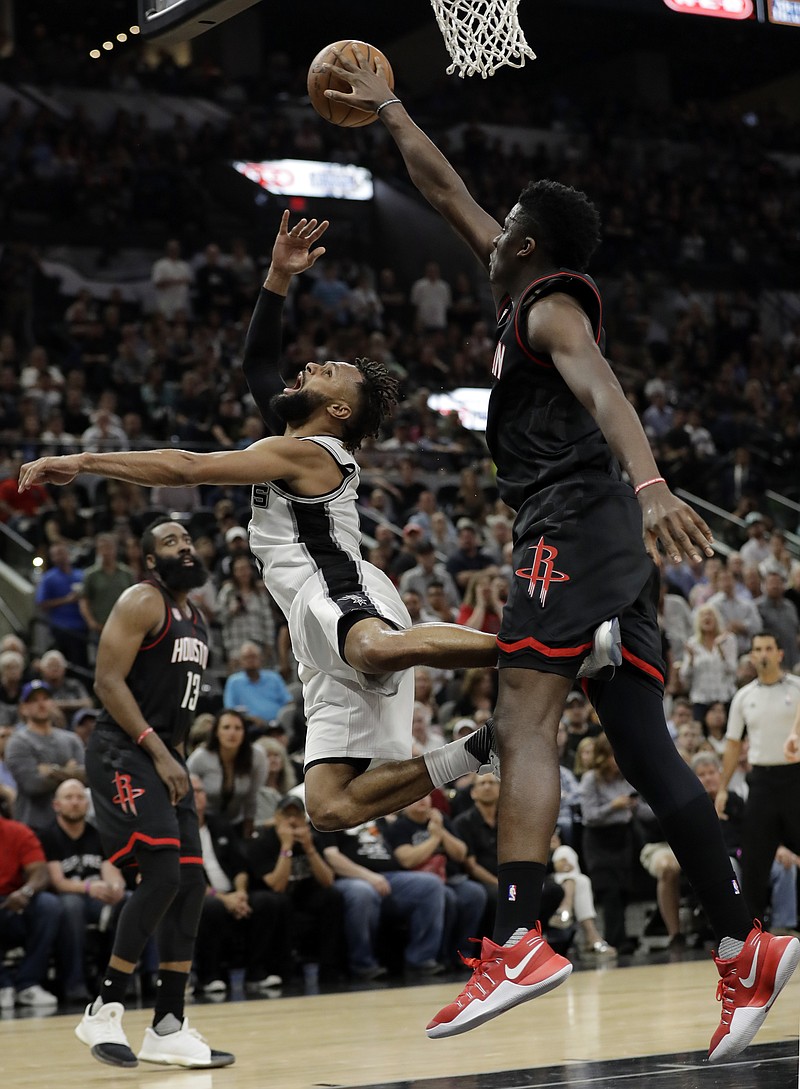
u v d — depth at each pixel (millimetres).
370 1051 5227
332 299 20438
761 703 7859
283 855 8359
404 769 3395
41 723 8758
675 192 25047
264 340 4270
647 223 24531
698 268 24109
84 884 8055
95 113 23641
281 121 24109
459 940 8930
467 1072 4465
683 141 26297
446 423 16156
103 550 11672
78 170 21750
